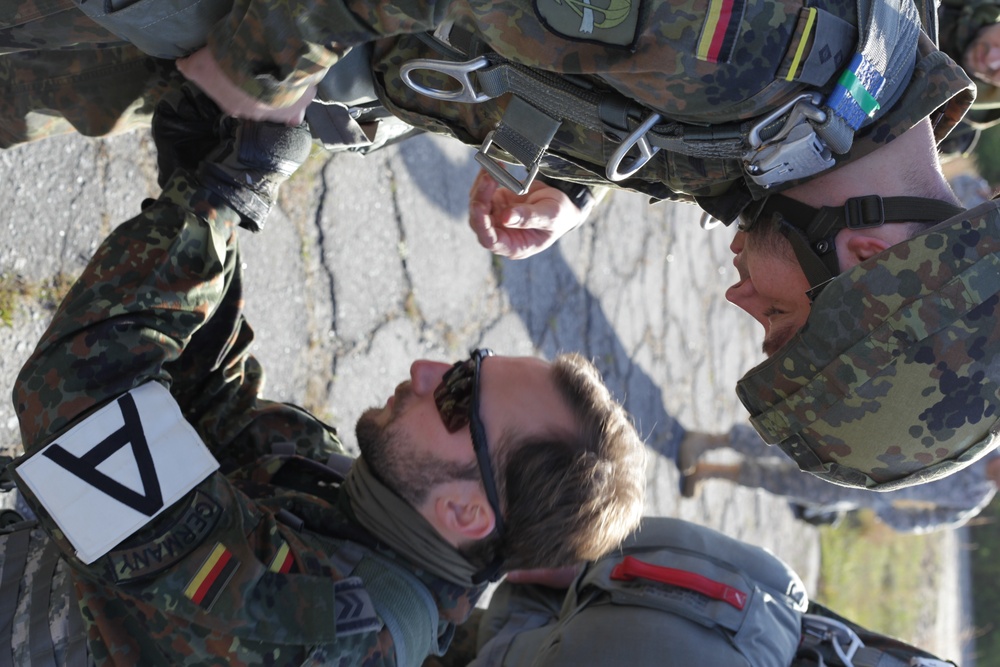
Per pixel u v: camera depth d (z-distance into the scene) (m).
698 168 1.24
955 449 1.20
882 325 1.16
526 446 1.36
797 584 1.86
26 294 1.93
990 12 2.21
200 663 1.21
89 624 1.23
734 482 3.82
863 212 1.18
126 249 1.24
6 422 1.86
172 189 1.30
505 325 3.21
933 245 1.15
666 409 4.00
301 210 2.51
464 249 3.06
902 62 1.16
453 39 1.22
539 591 2.00
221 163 1.30
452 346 2.97
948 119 1.32
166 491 1.19
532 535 1.38
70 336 1.21
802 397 1.23
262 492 1.49
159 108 1.36
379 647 1.30
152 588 1.19
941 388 1.15
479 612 2.09
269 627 1.21
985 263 1.14
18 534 1.38
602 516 1.41
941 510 3.57
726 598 1.66
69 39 1.27
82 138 2.05
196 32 1.14
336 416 2.56
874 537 5.88
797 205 1.22
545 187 1.76
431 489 1.36
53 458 1.16
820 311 1.19
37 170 1.96
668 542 1.79
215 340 1.49
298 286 2.49
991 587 7.27
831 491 3.62
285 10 1.04
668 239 4.22
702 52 1.04
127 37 1.17
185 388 1.55
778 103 1.10
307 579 1.26
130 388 1.21
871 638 1.89
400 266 2.81
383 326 2.73
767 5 1.04
